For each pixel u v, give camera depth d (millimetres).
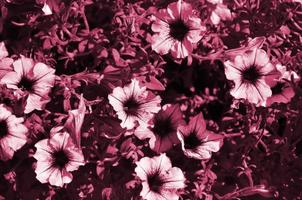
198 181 827
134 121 775
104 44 873
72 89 804
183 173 833
